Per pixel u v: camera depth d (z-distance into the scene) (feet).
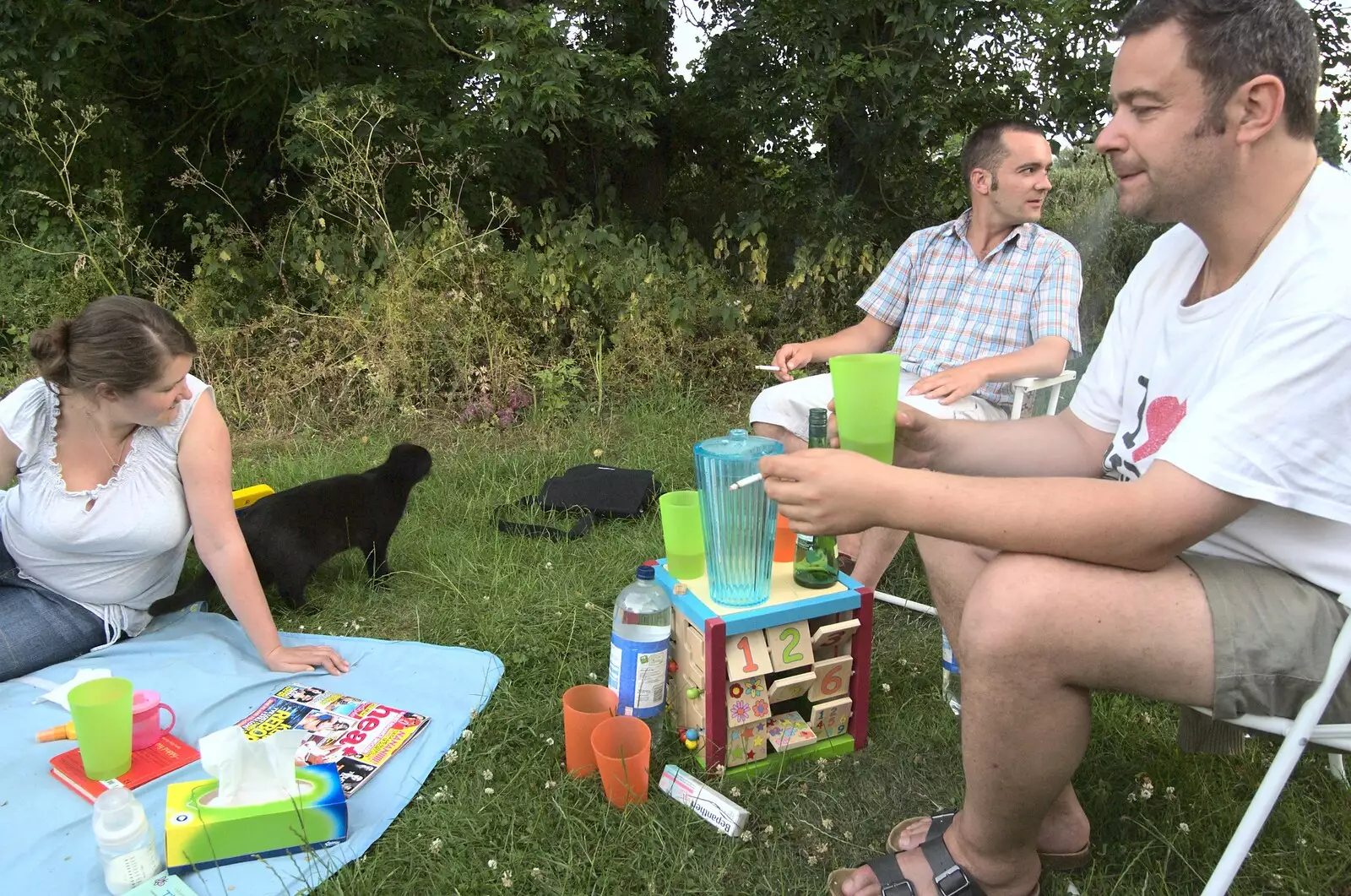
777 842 6.31
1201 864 5.96
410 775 6.79
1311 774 6.78
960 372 9.07
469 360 17.56
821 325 20.70
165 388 7.54
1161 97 4.50
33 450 7.80
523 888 5.86
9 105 19.11
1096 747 7.13
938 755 7.25
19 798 6.43
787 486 4.93
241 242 20.29
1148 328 5.59
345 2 20.89
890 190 24.02
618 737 6.70
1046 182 10.20
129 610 8.70
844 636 7.16
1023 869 5.24
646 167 28.22
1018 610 4.46
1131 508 4.34
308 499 9.64
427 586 10.18
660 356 18.34
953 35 20.10
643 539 11.32
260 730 7.20
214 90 23.91
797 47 21.43
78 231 19.83
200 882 5.72
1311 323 4.17
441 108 23.59
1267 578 4.60
